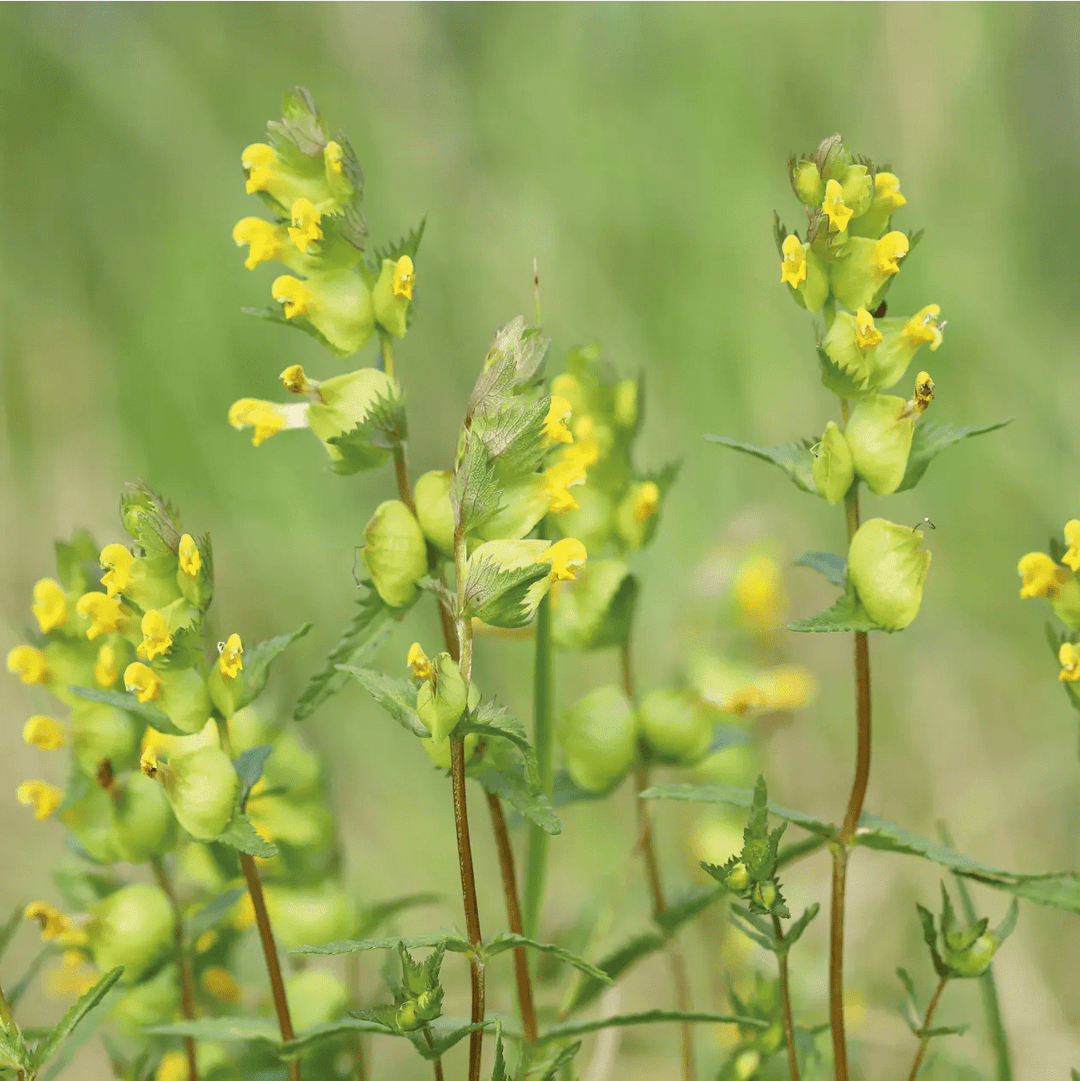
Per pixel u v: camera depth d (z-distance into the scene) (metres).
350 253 2.33
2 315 6.52
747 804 2.28
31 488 6.30
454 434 6.35
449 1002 4.19
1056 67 6.33
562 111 6.59
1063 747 5.05
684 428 5.88
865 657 2.28
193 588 2.25
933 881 4.59
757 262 6.05
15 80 6.83
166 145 6.80
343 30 6.98
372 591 2.35
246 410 2.33
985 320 5.86
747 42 6.36
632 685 3.06
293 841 3.15
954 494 5.71
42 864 4.79
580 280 6.28
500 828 2.56
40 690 3.89
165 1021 3.09
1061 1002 4.38
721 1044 3.88
